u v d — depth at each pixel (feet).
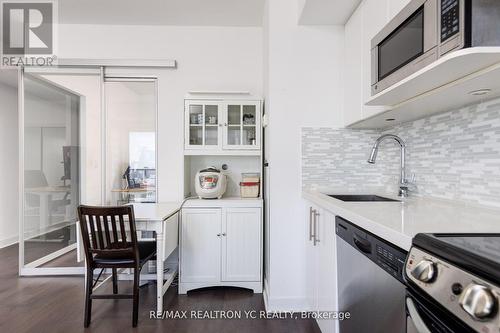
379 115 5.41
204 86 9.67
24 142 9.70
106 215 6.38
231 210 8.20
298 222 7.23
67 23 9.51
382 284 3.09
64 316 6.84
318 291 5.77
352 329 3.97
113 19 9.27
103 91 9.59
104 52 9.61
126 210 6.36
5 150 12.82
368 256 3.46
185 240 8.17
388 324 2.94
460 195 4.62
